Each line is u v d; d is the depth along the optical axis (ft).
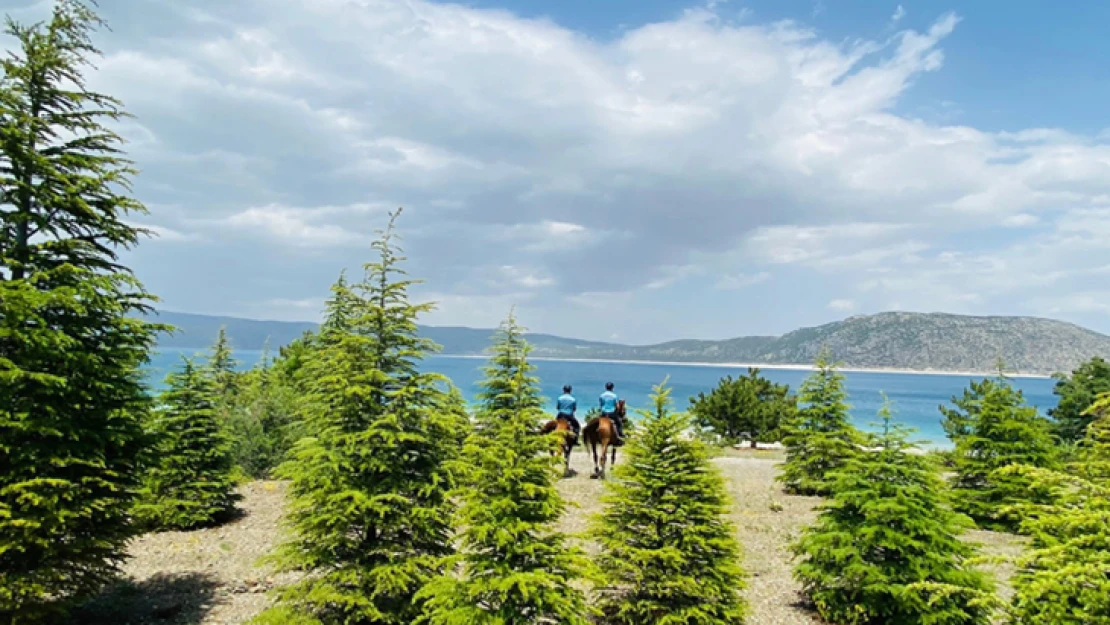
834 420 54.80
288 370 76.18
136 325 23.77
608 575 23.75
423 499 23.91
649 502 24.48
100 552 23.11
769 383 103.45
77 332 22.54
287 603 23.11
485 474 20.95
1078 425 71.51
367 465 23.04
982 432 48.29
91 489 22.33
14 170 21.90
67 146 24.09
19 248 21.88
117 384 23.61
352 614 22.24
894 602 23.76
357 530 23.41
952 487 48.91
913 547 24.00
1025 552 18.33
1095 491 16.08
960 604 23.15
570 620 19.15
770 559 35.47
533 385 23.49
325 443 23.88
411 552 22.99
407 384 24.56
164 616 24.81
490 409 45.96
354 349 24.58
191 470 38.83
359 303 25.17
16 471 20.35
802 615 26.84
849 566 24.20
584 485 53.88
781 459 78.84
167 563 31.55
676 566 22.94
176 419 39.01
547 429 58.49
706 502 24.48
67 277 22.20
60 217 23.41
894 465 25.77
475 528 19.53
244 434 53.83
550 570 20.06
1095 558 14.61
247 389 60.95
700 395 100.27
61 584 21.79
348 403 23.67
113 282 23.38
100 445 22.49
